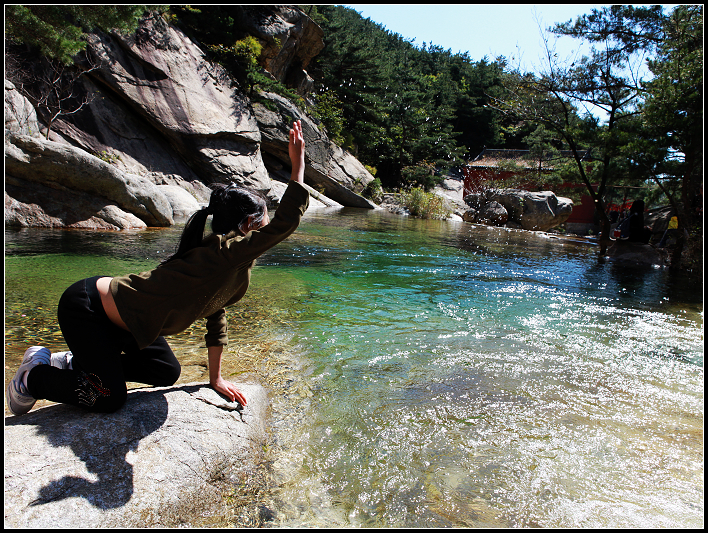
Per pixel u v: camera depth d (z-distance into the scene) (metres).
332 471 2.06
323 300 5.10
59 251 6.30
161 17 17.33
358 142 34.75
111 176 9.21
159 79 16.47
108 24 8.63
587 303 5.89
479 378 3.21
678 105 10.15
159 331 1.93
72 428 1.86
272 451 2.19
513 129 16.58
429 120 41.50
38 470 1.62
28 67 12.83
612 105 13.38
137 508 1.64
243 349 3.46
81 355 1.87
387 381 3.07
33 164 8.40
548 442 2.40
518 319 4.85
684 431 2.58
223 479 1.94
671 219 14.04
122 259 6.06
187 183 16.31
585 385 3.20
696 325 5.06
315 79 34.34
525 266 8.82
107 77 14.89
